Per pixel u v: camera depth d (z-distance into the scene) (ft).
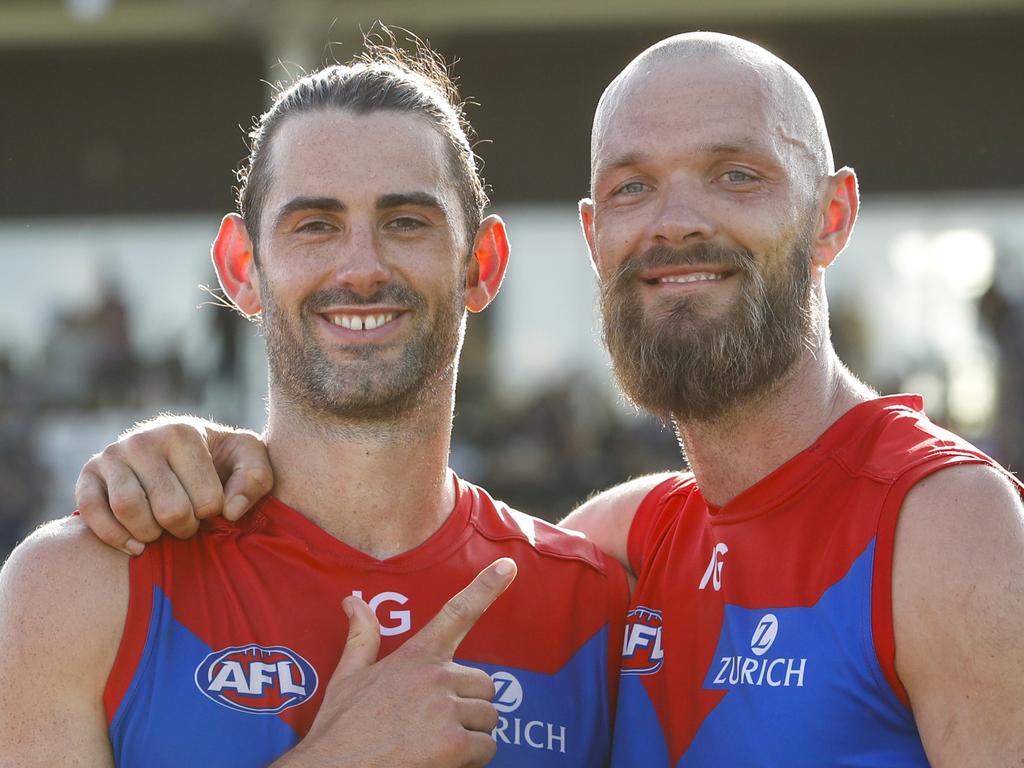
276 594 7.52
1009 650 6.60
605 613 8.30
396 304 7.53
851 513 7.38
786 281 7.89
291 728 7.13
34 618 6.98
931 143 30.99
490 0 29.09
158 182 34.12
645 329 7.84
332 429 7.71
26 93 33.65
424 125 7.86
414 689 6.93
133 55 32.76
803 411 7.91
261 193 7.86
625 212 8.07
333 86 7.86
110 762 6.99
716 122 7.83
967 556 6.80
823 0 28.71
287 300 7.62
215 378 35.76
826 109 31.17
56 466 34.60
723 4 29.17
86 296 36.01
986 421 31.60
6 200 34.40
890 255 33.17
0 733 6.84
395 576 7.76
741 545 7.85
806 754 6.98
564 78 32.27
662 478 9.29
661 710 7.80
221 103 33.45
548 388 33.73
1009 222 32.40
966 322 32.63
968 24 29.84
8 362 35.99
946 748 6.71
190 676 7.13
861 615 7.03
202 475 7.44
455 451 32.68
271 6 29.07
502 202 33.22
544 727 7.67
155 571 7.29
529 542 8.29
